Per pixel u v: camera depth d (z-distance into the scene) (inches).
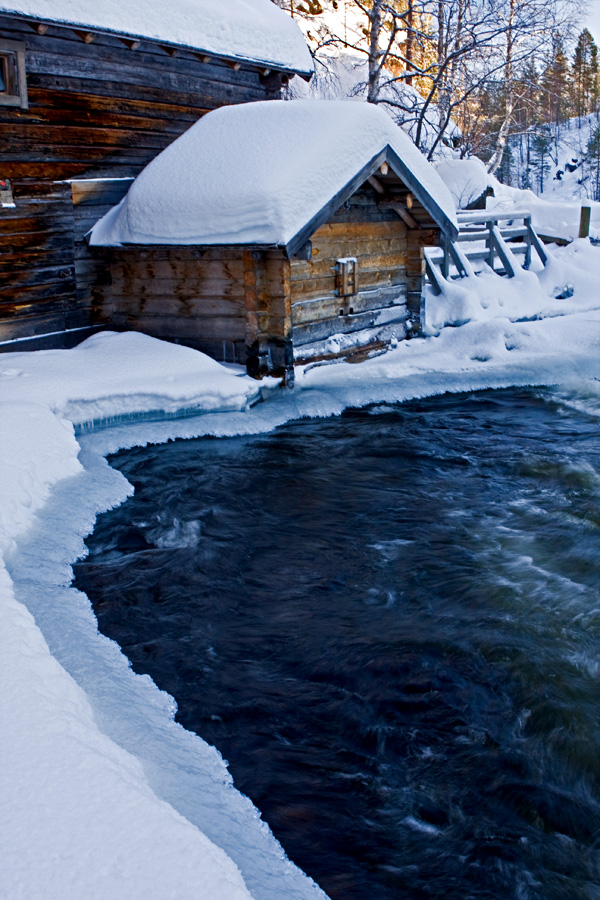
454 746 131.2
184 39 400.2
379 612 176.1
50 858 75.7
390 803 118.1
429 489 256.8
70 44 358.6
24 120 343.6
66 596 173.6
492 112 1000.2
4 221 340.2
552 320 512.7
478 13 728.3
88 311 379.6
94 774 89.1
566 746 130.8
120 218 364.5
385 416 337.4
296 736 133.0
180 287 358.0
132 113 394.3
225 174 338.6
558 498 246.4
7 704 102.9
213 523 226.5
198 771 119.5
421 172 388.8
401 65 927.7
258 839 107.3
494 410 350.6
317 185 326.3
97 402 289.0
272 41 466.0
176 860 77.2
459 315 483.5
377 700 142.9
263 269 334.3
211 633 166.2
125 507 232.2
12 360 321.1
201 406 312.0
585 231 671.8
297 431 313.3
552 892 103.5
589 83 2891.2
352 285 384.8
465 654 157.4
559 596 182.1
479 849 110.1
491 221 569.9
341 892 101.6
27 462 223.9
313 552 208.4
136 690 140.9
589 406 355.6
